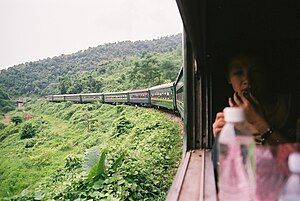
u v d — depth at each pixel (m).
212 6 3.21
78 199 8.19
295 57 3.46
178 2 2.01
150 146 14.09
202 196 1.81
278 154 1.58
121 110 34.88
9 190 20.59
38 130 41.81
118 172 9.35
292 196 1.27
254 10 3.33
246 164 1.60
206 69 3.57
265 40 3.54
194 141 3.58
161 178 10.19
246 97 2.35
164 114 23.00
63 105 58.25
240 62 2.48
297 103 2.65
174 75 58.97
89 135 29.98
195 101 3.64
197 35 2.76
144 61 59.34
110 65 93.94
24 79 144.62
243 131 1.65
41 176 21.56
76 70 153.62
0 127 55.28
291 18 3.38
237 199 1.54
